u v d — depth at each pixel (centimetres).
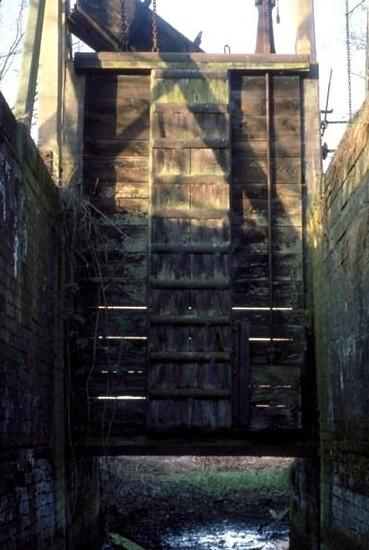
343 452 949
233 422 1119
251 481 2014
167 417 1113
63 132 1188
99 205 1180
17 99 968
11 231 783
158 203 1160
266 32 1288
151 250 1148
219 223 1155
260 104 1205
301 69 1205
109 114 1203
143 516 1678
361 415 861
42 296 950
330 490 1027
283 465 2319
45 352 961
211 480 2028
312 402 1135
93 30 1259
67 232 1095
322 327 1088
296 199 1186
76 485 1120
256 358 1145
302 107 1209
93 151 1195
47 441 959
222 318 1131
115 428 1130
